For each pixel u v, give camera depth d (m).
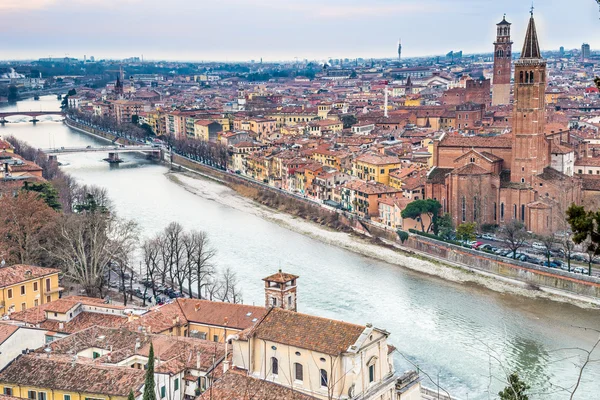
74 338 154.12
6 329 146.00
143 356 145.62
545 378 175.75
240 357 131.75
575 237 72.06
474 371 179.62
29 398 131.25
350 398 119.00
